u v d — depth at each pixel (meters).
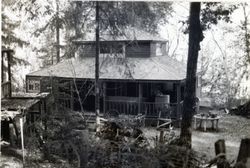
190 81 22.83
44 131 22.50
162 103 24.73
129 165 20.61
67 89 24.61
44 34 24.53
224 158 20.27
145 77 26.38
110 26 24.55
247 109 21.69
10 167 20.16
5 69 24.98
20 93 24.98
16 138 22.64
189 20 22.86
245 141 20.14
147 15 23.83
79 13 24.28
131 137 21.72
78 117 23.28
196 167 20.42
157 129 22.52
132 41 25.88
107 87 25.72
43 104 23.84
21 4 24.30
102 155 21.12
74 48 24.81
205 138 21.56
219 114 22.00
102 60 25.81
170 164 20.20
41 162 20.98
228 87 22.31
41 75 24.55
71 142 21.50
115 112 24.72
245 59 21.95
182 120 22.69
